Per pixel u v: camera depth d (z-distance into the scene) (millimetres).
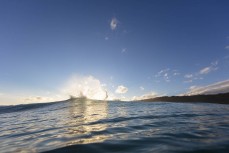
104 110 14086
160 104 17938
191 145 4348
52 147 4574
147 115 10078
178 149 4086
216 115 9453
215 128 6219
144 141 4805
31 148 4672
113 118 9367
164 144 4492
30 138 5879
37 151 4355
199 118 8578
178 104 17219
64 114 13000
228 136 5086
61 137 5625
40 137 5891
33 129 7617
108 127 6957
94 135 5680
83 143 4738
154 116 9633
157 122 7754
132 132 5980
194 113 10383
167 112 11227
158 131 6012
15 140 5801
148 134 5609
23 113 17109
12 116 15008
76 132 6277
